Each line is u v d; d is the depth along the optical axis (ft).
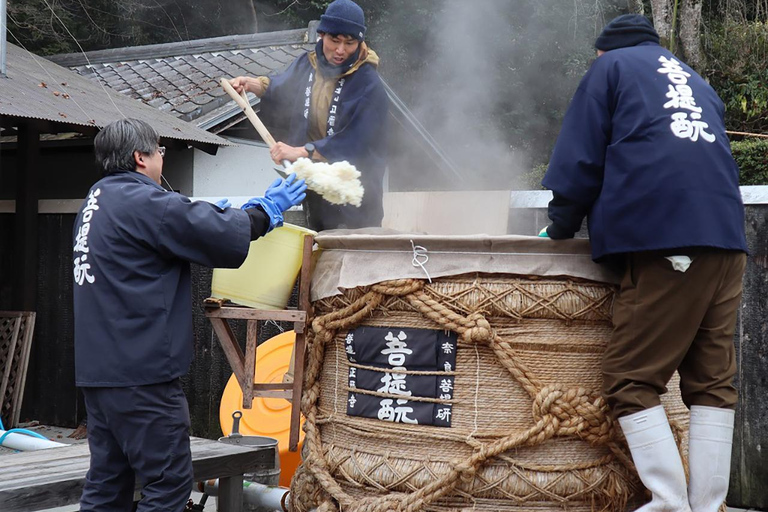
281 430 14.06
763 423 13.57
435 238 8.52
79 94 23.85
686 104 8.09
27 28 46.78
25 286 22.44
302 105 11.84
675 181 7.73
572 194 8.15
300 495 9.74
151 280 8.80
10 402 21.76
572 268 8.46
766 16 41.68
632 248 7.77
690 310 7.82
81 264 8.92
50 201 22.76
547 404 8.23
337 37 11.28
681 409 9.15
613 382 8.08
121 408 8.68
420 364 8.70
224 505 11.16
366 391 9.00
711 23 42.83
